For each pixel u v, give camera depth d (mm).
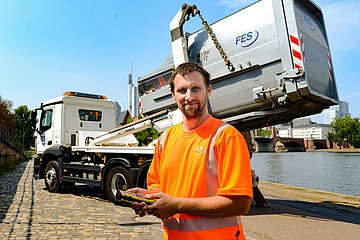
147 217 7129
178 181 1988
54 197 9828
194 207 1794
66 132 11156
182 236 1901
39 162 11469
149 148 8250
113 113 12469
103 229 6070
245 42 6637
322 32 7156
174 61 7457
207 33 7219
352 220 7117
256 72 6512
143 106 8516
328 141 134125
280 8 6281
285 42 6180
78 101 11555
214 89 7074
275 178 23359
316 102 6668
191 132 2051
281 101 6207
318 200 10133
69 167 10281
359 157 66688
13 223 6398
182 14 7289
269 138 122250
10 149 31797
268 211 8094
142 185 8281
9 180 15391
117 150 8883
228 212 1769
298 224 6703
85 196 10148
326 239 5637
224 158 1869
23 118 76312
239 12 6867
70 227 6172
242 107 6777
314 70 6410
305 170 31219
